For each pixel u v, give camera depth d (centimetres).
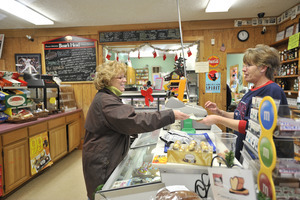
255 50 126
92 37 387
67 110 359
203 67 369
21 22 353
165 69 873
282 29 340
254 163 73
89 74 391
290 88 317
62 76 396
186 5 295
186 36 370
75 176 274
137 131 109
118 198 82
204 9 312
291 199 56
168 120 111
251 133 82
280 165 57
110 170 121
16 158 224
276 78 341
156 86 283
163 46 606
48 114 313
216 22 362
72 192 233
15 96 246
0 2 268
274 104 59
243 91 518
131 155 126
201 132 157
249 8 313
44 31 390
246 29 360
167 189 76
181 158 94
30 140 246
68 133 344
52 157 295
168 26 369
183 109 140
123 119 106
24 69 395
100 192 83
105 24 375
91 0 272
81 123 399
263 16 332
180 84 176
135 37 376
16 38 394
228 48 366
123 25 376
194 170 93
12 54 396
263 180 63
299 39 260
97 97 124
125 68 136
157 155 107
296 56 277
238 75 593
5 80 251
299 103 127
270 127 60
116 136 124
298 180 56
